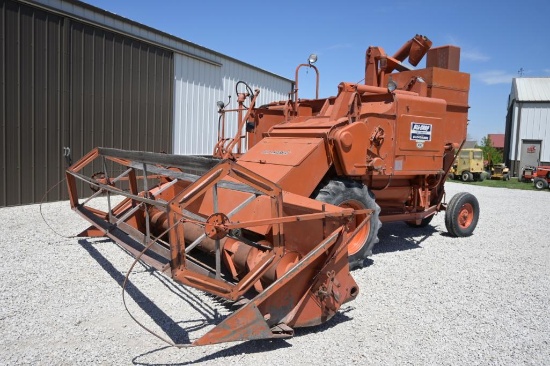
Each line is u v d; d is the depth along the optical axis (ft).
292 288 12.28
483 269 20.21
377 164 19.84
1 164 30.19
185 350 11.74
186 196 11.11
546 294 16.99
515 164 99.91
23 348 11.62
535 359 11.89
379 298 16.08
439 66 26.32
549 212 40.27
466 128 26.14
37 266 18.31
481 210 40.22
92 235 23.25
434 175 24.47
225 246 14.56
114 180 19.24
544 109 96.78
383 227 29.96
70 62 33.76
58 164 33.65
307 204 13.52
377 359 11.64
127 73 38.27
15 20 30.17
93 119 35.86
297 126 21.27
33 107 31.71
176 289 16.19
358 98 19.74
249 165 19.85
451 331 13.47
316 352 11.90
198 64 45.50
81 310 14.12
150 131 40.91
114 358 11.23
